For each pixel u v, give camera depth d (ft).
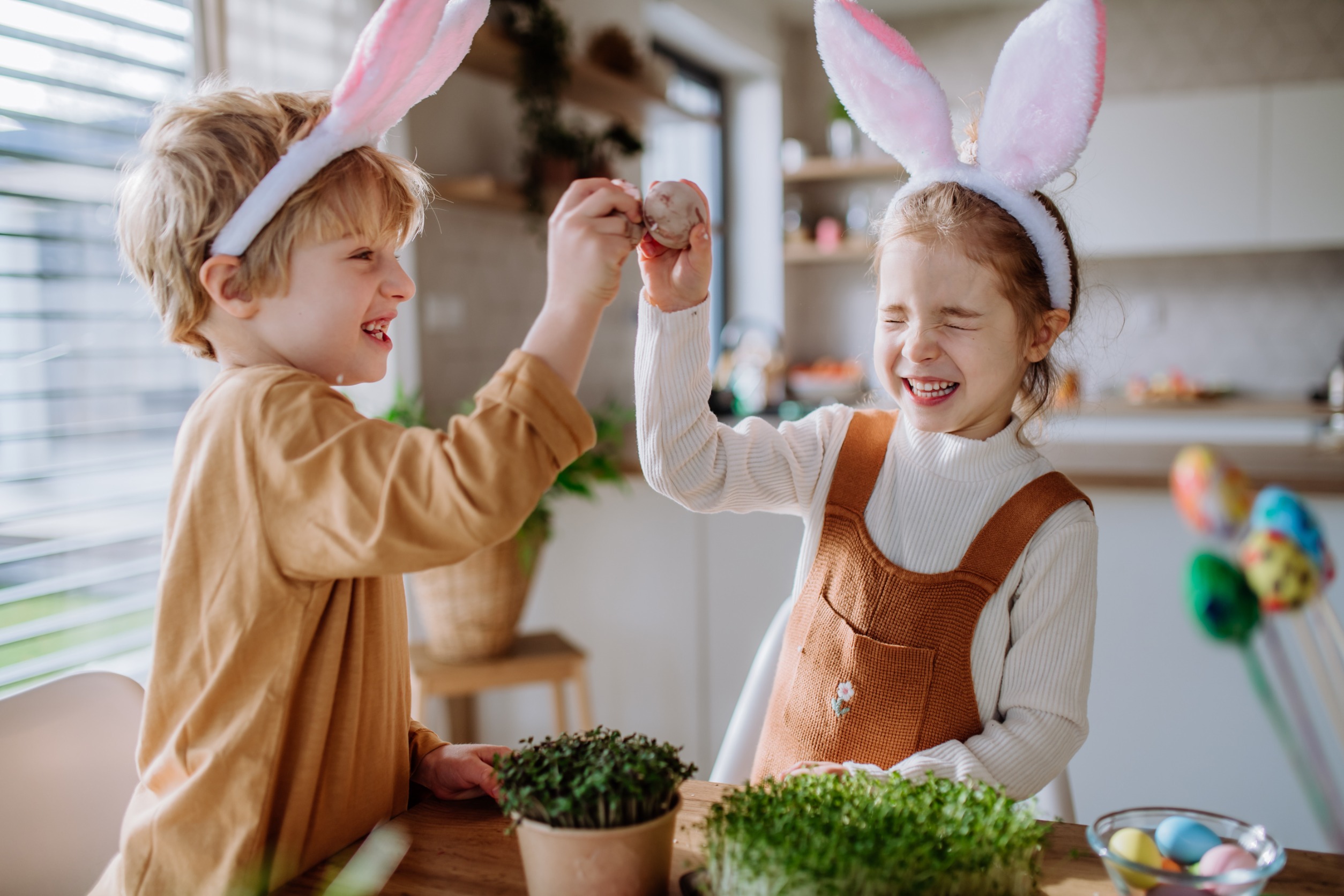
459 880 2.26
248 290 2.43
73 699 3.11
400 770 2.74
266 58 6.49
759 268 15.21
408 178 2.77
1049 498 3.05
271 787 2.34
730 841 1.89
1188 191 13.02
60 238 5.36
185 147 2.41
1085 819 6.46
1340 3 13.28
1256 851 2.10
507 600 6.78
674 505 7.50
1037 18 2.76
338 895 2.16
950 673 3.00
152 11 5.79
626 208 2.37
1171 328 14.20
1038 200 3.04
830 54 2.99
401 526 2.11
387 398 7.66
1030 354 3.11
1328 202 12.55
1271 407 12.18
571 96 9.95
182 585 2.36
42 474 5.28
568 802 1.95
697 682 7.54
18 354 5.17
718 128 15.01
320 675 2.42
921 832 1.90
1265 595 1.74
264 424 2.27
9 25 5.01
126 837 2.40
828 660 3.13
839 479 3.34
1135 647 6.30
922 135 2.98
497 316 9.30
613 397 11.28
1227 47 13.74
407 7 2.25
